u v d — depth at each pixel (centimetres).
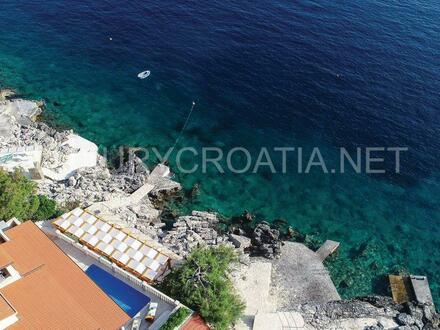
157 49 9581
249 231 6222
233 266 5572
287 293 5459
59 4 10831
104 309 4262
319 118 8175
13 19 10306
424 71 9206
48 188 6278
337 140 7812
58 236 5184
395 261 6106
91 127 7806
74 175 6588
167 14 10575
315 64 9281
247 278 5497
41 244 4753
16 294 4131
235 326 4841
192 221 6203
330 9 10981
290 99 8519
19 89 8456
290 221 6538
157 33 9994
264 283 5472
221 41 9812
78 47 9594
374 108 8369
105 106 8262
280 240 6162
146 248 5072
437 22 10712
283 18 10562
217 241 5931
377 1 11431
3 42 9619
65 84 8688
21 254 4603
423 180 7275
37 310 4034
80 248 5044
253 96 8569
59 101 8294
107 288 4691
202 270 4747
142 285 4688
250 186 7000
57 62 9200
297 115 8225
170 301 4528
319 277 5734
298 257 5966
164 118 8100
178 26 10219
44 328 3903
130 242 5106
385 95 8631
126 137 7675
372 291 5706
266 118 8169
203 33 10025
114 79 8856
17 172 5641
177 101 8438
